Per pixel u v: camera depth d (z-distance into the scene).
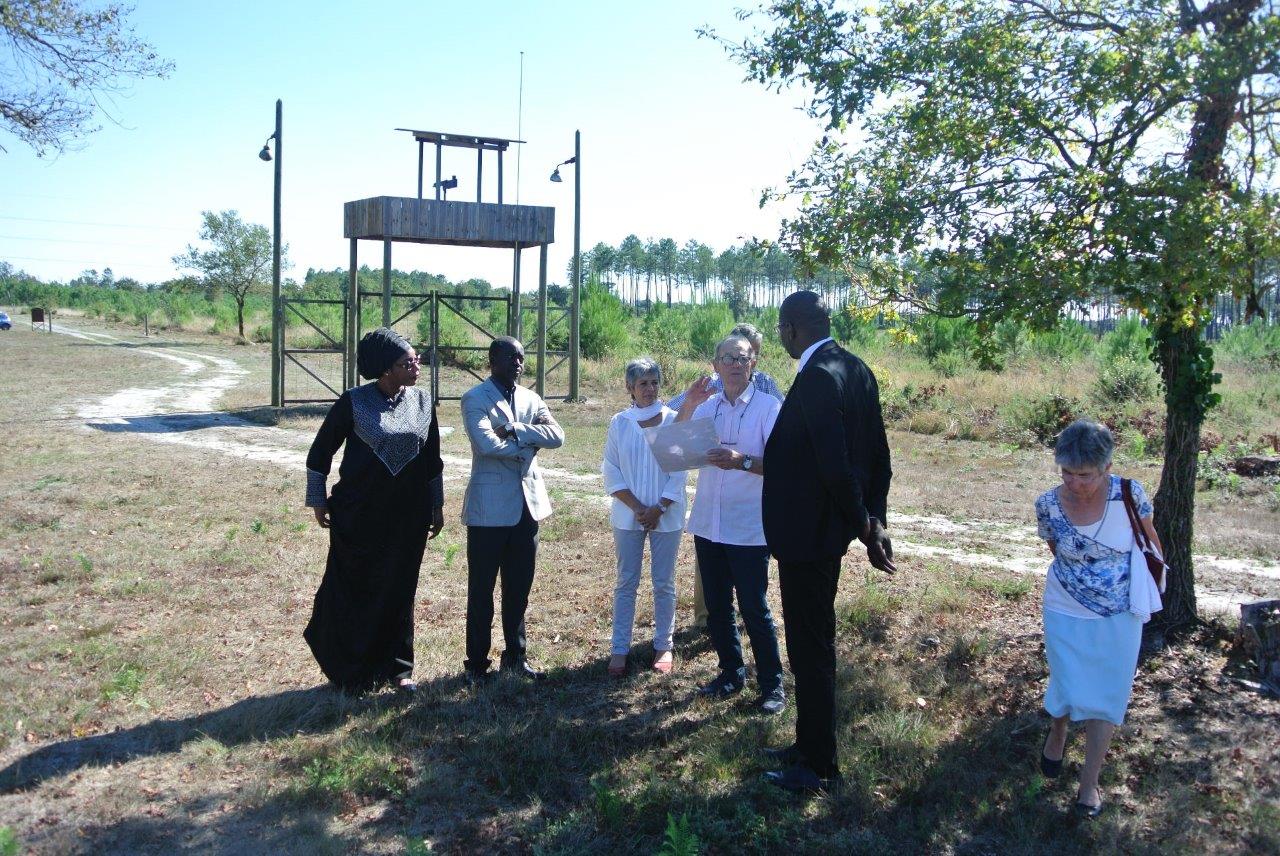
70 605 6.37
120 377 27.09
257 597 6.70
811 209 5.55
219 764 4.16
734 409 4.90
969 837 3.67
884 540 3.96
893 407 18.03
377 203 18.05
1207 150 4.74
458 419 18.39
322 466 4.91
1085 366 23.08
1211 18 4.78
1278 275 4.68
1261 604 5.13
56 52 11.73
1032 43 5.01
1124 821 3.73
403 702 4.88
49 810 3.72
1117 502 3.71
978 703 4.87
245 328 56.78
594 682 5.27
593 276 32.84
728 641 5.08
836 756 4.04
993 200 4.80
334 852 3.48
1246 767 4.11
